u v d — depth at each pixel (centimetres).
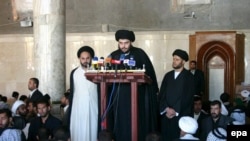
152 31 1638
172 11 1644
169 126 732
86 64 691
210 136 686
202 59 1577
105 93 608
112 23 1669
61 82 1151
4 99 1346
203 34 1570
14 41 1689
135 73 590
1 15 1712
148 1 1656
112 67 616
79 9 1680
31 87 1003
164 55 1622
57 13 1148
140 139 653
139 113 659
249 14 1608
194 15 1631
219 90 1580
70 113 705
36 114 848
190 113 738
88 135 686
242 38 1578
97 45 1652
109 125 642
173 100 734
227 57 1566
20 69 1681
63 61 1157
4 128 712
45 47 1141
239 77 1567
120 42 652
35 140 762
